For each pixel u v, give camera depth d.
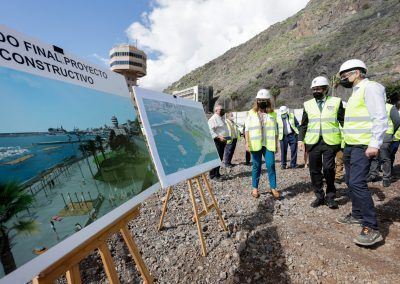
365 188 3.40
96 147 1.88
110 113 2.17
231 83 117.62
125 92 2.57
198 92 107.75
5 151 1.22
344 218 4.06
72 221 1.49
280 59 101.75
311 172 4.76
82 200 1.61
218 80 145.50
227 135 7.33
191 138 3.61
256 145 5.25
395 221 4.00
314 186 4.79
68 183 1.55
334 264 3.04
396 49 72.06
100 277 2.92
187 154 3.31
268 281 2.81
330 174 4.59
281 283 2.77
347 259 3.12
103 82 2.23
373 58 76.56
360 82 3.56
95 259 3.20
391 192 5.27
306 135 4.78
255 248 3.40
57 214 1.42
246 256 3.23
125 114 2.43
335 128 4.45
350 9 107.12
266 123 5.28
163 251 3.38
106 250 1.85
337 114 4.46
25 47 1.49
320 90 4.50
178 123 3.38
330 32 101.19
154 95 3.02
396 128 5.35
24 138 1.33
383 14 90.19
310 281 2.78
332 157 4.54
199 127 4.04
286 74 90.38
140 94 2.74
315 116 4.57
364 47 80.62
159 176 2.57
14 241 1.16
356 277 2.82
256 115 5.31
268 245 3.43
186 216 4.46
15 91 1.36
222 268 3.02
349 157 3.81
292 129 8.28
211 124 7.19
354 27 93.00
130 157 2.32
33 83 1.49
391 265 2.98
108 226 1.93
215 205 3.78
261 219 4.29
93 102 1.98
